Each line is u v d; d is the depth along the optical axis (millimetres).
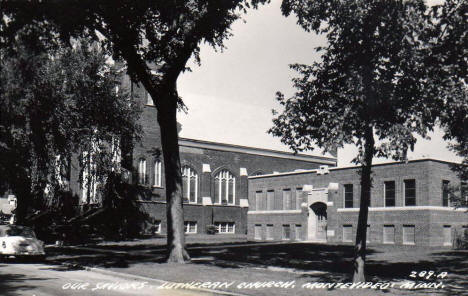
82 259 25953
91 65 37594
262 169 64875
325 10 14891
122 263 23375
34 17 17797
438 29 14336
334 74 15734
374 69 14484
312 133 16281
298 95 16328
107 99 39625
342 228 41062
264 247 35156
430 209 35062
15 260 26125
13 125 25812
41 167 34719
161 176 54062
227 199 61406
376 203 38844
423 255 28109
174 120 23781
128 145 43812
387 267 21375
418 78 14078
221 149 61375
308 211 44094
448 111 14094
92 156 42000
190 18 21609
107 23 21047
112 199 47656
